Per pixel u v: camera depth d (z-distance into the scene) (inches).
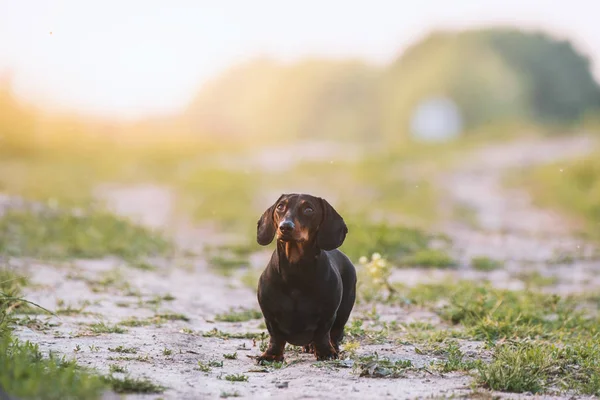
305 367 267.0
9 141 1302.9
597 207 834.8
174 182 1063.0
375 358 281.7
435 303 417.1
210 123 2455.7
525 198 971.9
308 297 268.1
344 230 270.5
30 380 208.5
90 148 1428.4
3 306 333.4
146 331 328.5
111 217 668.7
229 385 242.4
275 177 1146.0
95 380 220.4
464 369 271.1
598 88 2856.8
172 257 594.6
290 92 2721.5
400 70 2775.6
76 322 340.2
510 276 545.0
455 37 2741.1
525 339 323.6
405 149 1560.0
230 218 796.0
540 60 2748.5
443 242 665.0
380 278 430.6
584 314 404.5
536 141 1759.4
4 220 606.2
